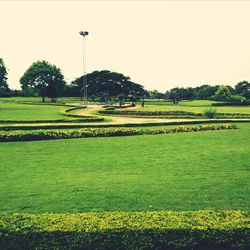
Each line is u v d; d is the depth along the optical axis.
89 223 5.98
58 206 8.46
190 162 13.35
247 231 5.87
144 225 5.88
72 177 11.28
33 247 5.73
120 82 104.06
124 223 5.97
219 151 15.47
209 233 5.82
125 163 13.27
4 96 97.56
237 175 11.42
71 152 15.35
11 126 21.12
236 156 14.39
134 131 20.48
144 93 114.25
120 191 9.66
